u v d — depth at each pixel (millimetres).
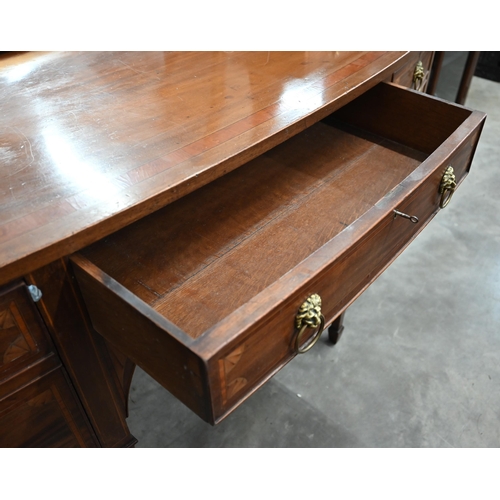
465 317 1275
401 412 1069
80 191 571
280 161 932
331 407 1076
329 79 827
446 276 1386
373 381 1128
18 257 489
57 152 632
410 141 964
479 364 1166
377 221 616
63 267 562
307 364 1160
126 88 783
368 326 1247
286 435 1024
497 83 2309
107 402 767
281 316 526
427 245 1482
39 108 724
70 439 749
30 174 595
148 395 1099
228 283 679
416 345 1204
